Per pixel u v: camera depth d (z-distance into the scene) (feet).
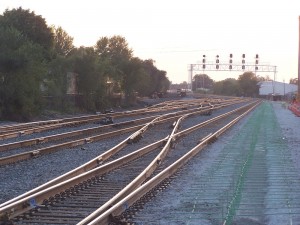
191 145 143.64
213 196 75.00
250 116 297.12
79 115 283.59
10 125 185.37
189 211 65.51
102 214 56.13
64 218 59.36
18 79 231.71
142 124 212.02
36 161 106.73
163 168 99.55
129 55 501.15
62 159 110.52
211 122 229.86
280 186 83.05
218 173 95.09
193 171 97.86
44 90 286.46
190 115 278.67
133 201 67.77
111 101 379.55
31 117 237.04
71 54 350.23
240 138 164.86
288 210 66.28
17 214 59.16
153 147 131.03
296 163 110.63
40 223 57.11
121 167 99.35
